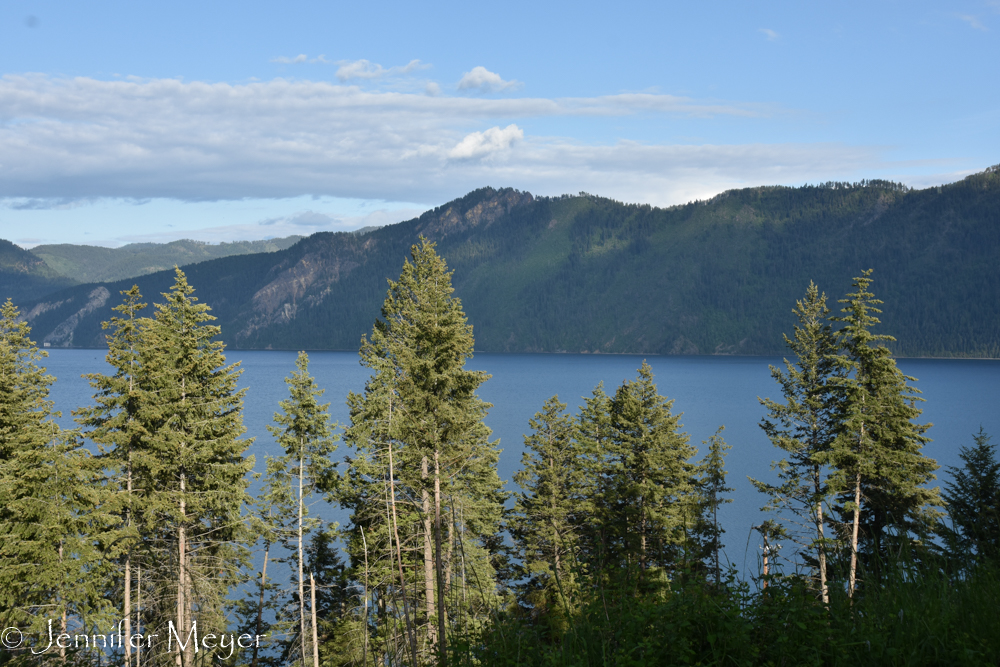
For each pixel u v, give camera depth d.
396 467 29.05
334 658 25.36
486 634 7.25
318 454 28.03
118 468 22.39
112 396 22.45
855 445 27.75
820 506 29.33
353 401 31.12
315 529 30.62
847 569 7.11
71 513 20.17
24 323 29.33
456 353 27.97
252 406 142.25
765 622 6.06
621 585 7.14
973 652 4.93
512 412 145.50
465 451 27.95
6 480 19.67
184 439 23.66
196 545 25.98
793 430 30.70
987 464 20.11
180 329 25.70
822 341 30.64
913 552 6.81
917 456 26.66
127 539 21.97
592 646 6.27
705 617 6.20
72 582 19.91
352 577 29.08
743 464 90.62
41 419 25.97
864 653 5.34
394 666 8.19
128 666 21.25
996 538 6.96
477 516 28.36
